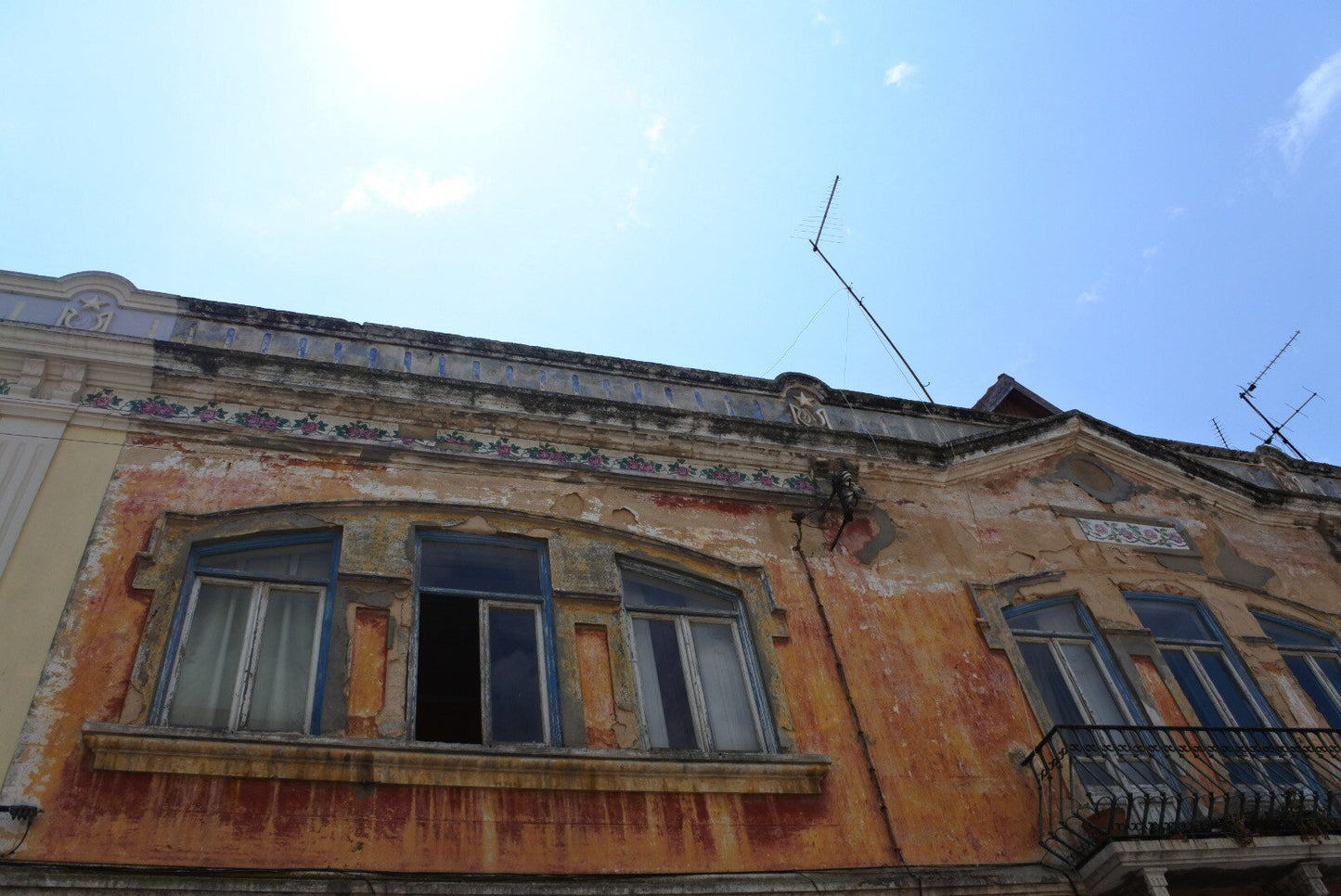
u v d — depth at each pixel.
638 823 8.11
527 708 8.74
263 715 8.05
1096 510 12.95
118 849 6.84
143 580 8.28
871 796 9.03
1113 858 8.53
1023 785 9.59
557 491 10.27
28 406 9.07
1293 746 10.64
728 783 8.55
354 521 9.27
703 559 10.28
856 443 12.15
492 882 7.31
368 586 8.86
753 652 9.78
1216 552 13.20
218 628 8.41
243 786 7.35
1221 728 9.67
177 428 9.40
